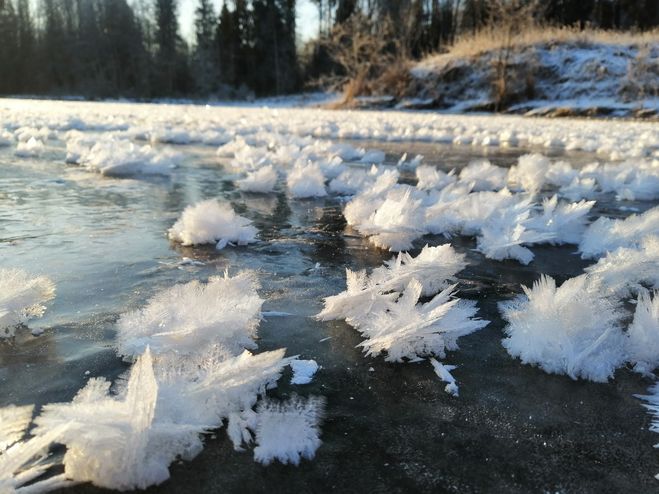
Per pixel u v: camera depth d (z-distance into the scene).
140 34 49.62
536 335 1.88
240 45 47.50
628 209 4.57
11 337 1.90
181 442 1.33
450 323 1.96
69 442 1.26
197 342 1.75
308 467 1.32
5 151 6.97
